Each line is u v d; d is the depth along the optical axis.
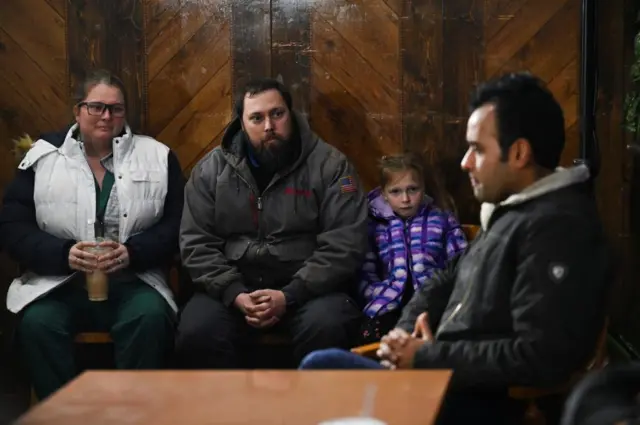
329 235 3.73
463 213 4.26
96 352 4.02
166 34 4.27
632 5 4.03
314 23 4.24
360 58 4.25
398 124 4.26
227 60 4.27
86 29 4.25
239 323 3.72
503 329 2.56
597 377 1.82
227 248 3.83
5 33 4.26
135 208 3.86
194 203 3.82
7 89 4.27
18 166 4.05
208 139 4.31
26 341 3.65
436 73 4.22
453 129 4.23
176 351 3.63
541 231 2.47
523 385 2.49
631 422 1.76
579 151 3.94
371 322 3.69
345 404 1.99
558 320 2.40
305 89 4.27
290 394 2.06
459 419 2.63
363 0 4.22
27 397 4.26
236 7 4.24
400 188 3.91
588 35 3.77
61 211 3.82
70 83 4.27
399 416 1.91
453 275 2.98
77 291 3.82
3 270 4.32
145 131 4.30
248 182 3.78
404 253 3.86
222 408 1.98
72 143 3.86
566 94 4.19
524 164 2.61
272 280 3.80
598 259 2.47
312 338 3.57
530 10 4.17
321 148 3.84
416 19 4.20
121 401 2.04
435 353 2.54
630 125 3.88
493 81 2.66
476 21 4.19
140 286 3.83
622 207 4.13
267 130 3.71
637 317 3.98
